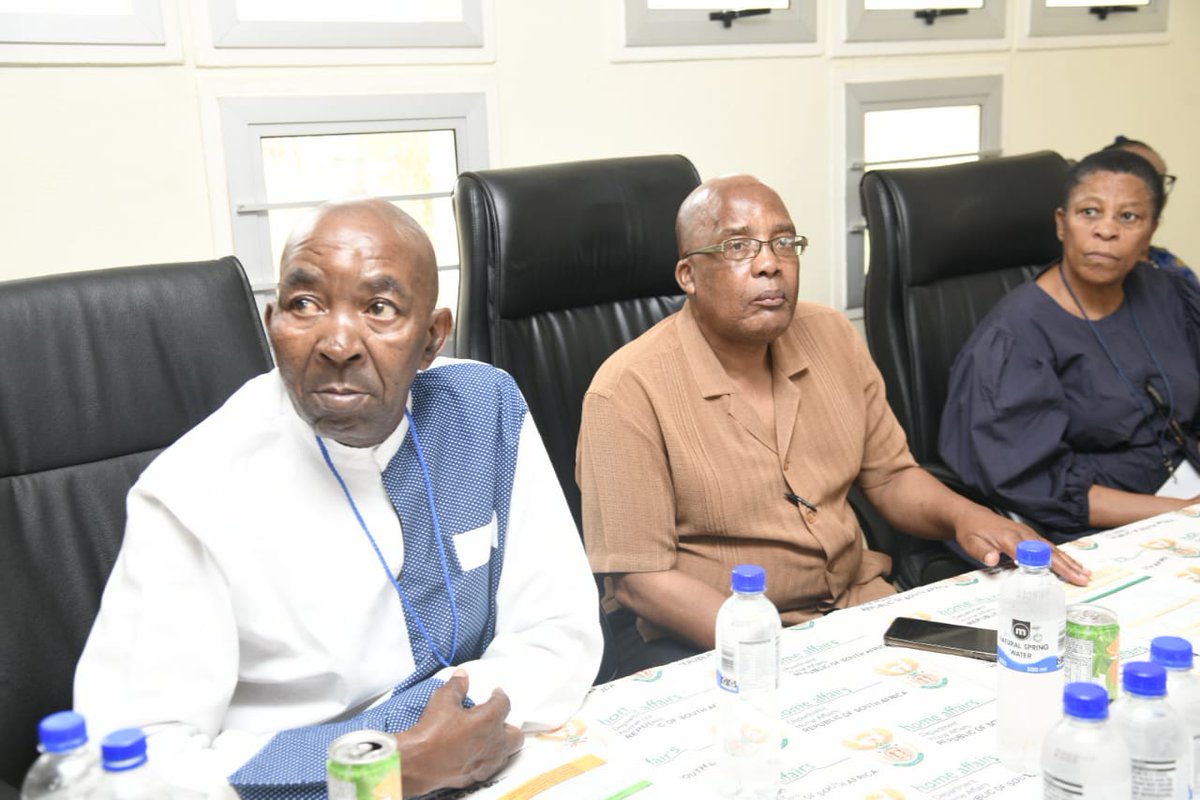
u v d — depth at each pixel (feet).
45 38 5.97
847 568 5.54
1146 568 4.71
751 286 5.03
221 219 6.68
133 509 3.49
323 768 3.02
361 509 3.70
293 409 3.65
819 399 5.52
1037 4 9.83
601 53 7.84
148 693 3.30
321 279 3.30
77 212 6.26
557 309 6.26
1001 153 9.94
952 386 6.87
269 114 6.70
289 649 3.57
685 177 6.60
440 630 3.81
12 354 4.05
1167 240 11.38
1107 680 3.18
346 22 6.87
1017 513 6.56
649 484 5.18
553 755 3.38
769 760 3.21
